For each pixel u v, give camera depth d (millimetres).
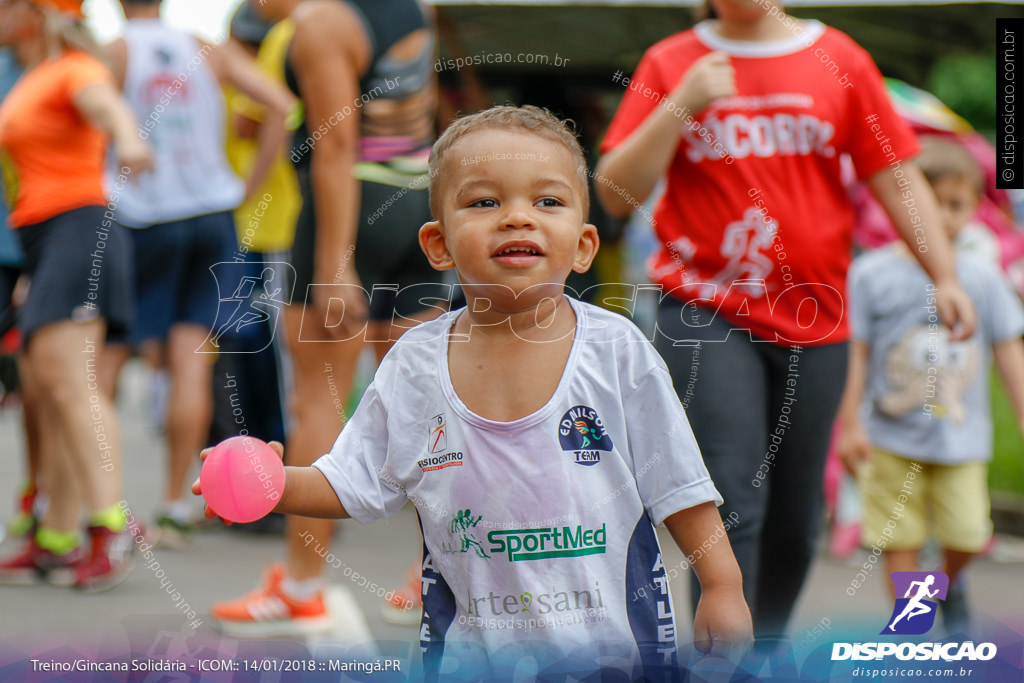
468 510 4637
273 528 11703
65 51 9070
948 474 8469
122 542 9172
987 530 8406
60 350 8961
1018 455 13789
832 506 11383
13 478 16016
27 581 9312
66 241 8945
